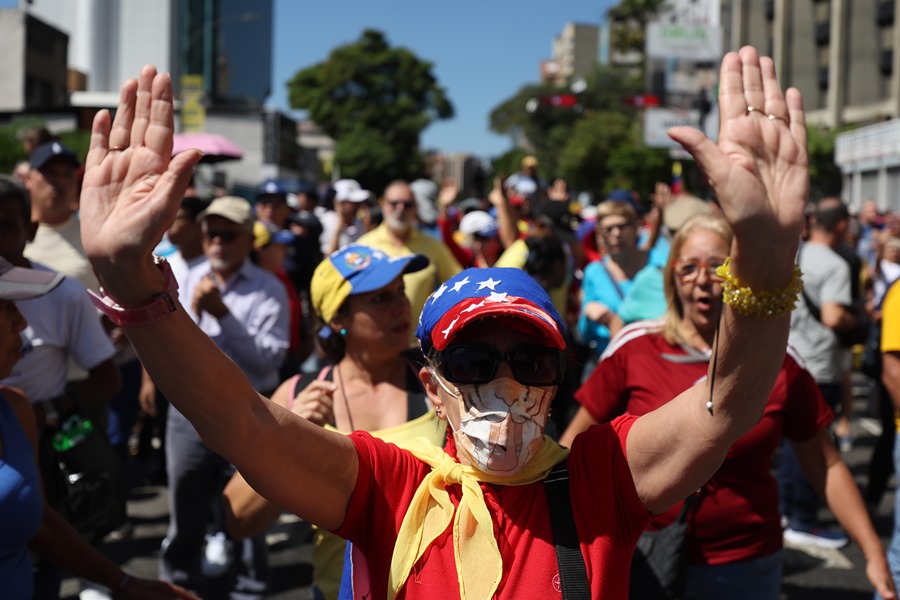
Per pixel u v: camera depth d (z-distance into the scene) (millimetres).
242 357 4867
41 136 6273
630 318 4949
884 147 31203
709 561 3107
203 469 4473
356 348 3201
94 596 4477
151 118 1564
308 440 1752
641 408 3328
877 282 10148
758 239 1523
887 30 42344
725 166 1512
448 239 8133
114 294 1558
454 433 1862
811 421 3234
